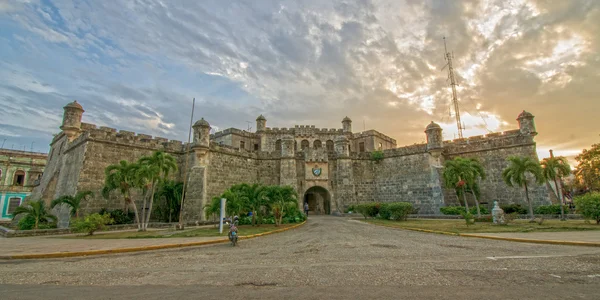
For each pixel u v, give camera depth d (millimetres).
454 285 6676
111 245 14188
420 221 26484
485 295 5879
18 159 53500
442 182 34250
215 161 34344
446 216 29469
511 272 7824
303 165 40812
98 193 27422
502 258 9805
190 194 30812
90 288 6957
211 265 9719
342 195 38969
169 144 33688
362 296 5973
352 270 8484
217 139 55375
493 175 33562
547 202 29703
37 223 24641
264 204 25344
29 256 11336
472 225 20922
